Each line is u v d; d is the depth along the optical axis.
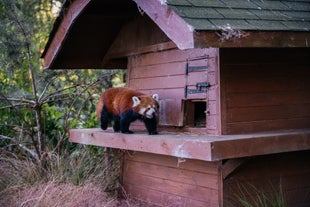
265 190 5.18
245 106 4.94
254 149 4.47
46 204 5.43
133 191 6.39
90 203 5.73
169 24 4.13
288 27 4.37
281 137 4.69
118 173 6.92
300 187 5.48
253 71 5.02
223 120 4.79
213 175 5.02
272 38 4.23
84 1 5.34
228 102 4.83
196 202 5.27
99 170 7.13
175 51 5.45
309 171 5.57
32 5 8.79
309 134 4.92
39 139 7.33
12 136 8.30
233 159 4.77
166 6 4.15
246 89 4.96
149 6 4.44
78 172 6.88
